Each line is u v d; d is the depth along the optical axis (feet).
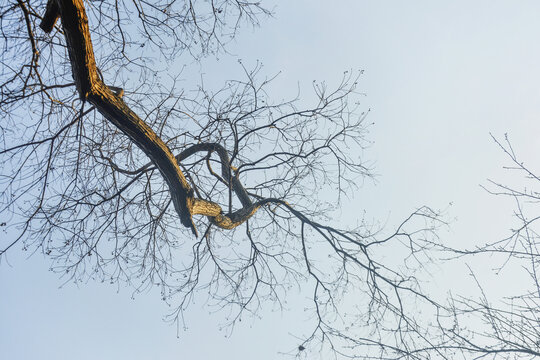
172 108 23.76
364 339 20.66
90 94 17.43
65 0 14.49
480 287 17.83
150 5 19.71
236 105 25.12
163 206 25.61
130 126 18.72
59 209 22.39
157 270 25.98
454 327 18.85
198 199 22.41
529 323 16.69
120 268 24.86
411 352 19.43
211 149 25.26
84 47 15.80
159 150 19.72
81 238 23.41
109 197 23.66
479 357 17.10
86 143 22.47
